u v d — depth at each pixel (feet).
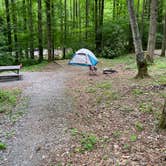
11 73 51.60
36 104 30.25
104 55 79.51
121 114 24.06
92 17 88.74
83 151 17.89
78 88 36.52
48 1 70.95
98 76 45.16
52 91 36.19
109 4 93.04
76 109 27.30
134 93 29.60
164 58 60.08
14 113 27.37
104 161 16.28
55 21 80.89
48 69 59.57
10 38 76.02
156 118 21.84
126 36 82.94
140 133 19.67
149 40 50.03
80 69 56.75
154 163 15.42
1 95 33.50
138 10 84.17
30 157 17.84
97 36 84.94
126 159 16.19
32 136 21.24
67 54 91.04
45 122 24.21
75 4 100.01
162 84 31.60
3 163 17.24
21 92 36.29
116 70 49.78
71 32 86.53
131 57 70.54
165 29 63.46
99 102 28.58
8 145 19.79
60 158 17.35
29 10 76.13
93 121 23.32
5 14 77.25
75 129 21.72
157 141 18.06
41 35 75.92
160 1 86.02
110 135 19.92
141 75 37.04
